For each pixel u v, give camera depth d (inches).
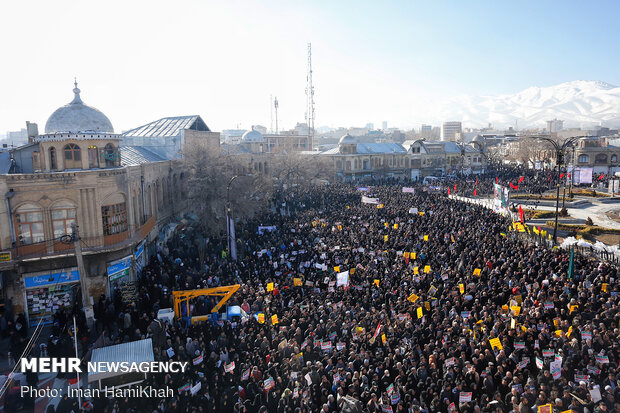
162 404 529.3
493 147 5206.7
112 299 983.6
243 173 1555.1
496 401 481.1
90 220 948.6
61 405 541.0
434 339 650.2
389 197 2005.4
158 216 1397.6
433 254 1078.4
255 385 549.0
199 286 920.9
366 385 534.6
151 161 1429.6
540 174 2997.0
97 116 1045.8
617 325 649.6
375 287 880.9
